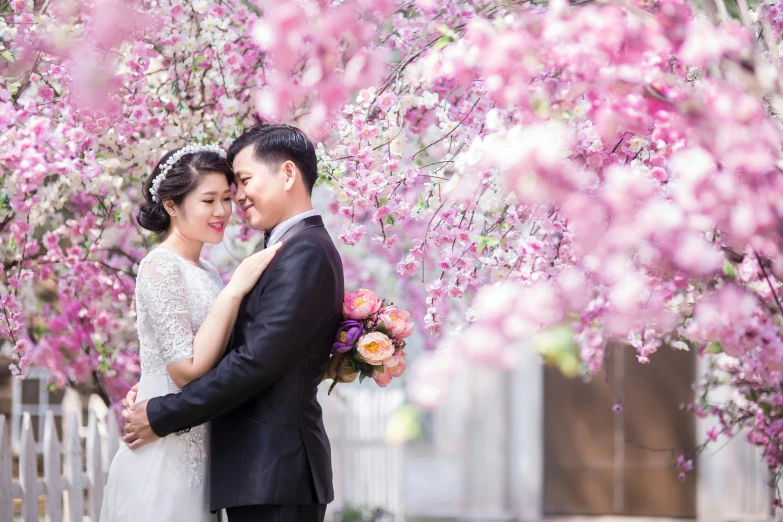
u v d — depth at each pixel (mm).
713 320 1970
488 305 1786
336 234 5230
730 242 2217
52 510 3652
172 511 2660
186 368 2596
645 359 2875
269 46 1927
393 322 2826
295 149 2770
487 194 2650
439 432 7949
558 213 2613
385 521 6176
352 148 2816
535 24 2068
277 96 2037
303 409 2674
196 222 2799
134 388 2871
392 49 3373
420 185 3568
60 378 3967
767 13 2482
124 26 2918
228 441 2654
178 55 3256
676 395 7707
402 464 7445
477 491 7887
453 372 1732
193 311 2734
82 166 2842
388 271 5344
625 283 1930
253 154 2764
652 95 2000
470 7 3057
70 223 3422
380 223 3014
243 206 2812
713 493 7480
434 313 2783
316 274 2650
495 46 2018
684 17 2025
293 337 2582
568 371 1577
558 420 7848
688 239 1885
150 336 2744
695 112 1960
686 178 1896
